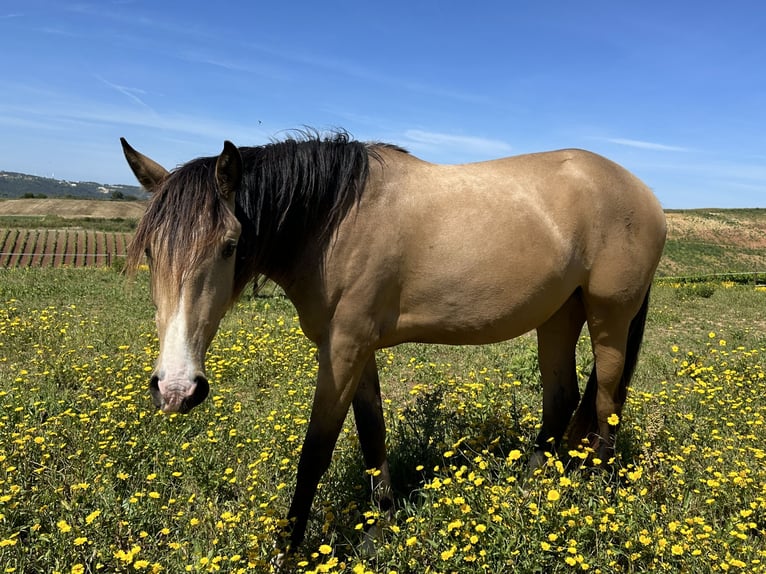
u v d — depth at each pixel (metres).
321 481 3.43
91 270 15.02
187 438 4.00
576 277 3.22
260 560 2.46
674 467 3.17
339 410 2.83
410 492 3.38
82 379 5.10
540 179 3.16
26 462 3.38
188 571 2.49
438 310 2.95
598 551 2.57
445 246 2.87
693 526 2.66
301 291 2.86
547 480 2.88
